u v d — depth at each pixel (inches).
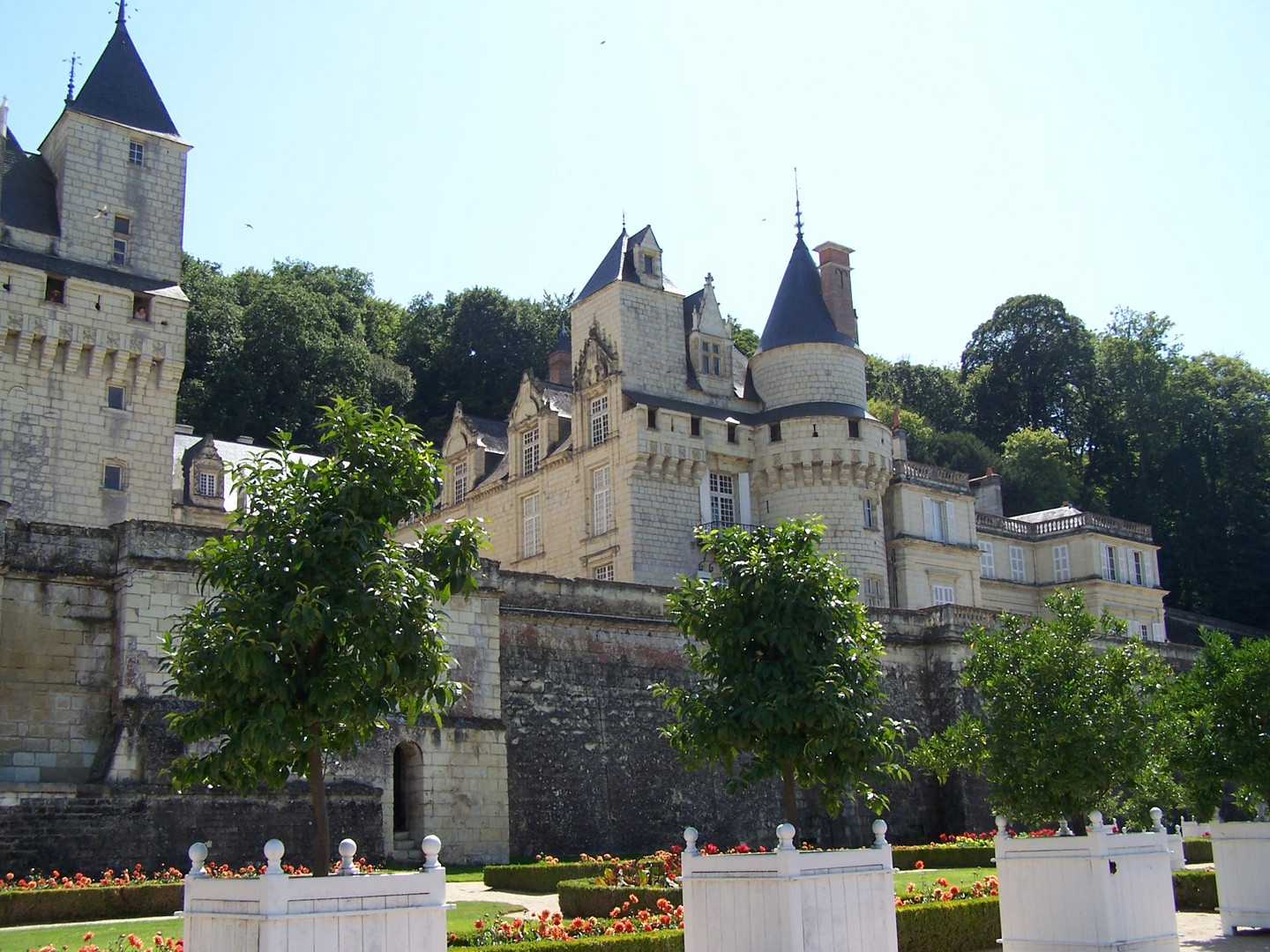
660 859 1027.9
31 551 1201.4
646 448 2060.8
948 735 1006.4
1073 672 963.3
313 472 655.8
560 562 2198.6
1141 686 1005.8
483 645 1450.5
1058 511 2945.4
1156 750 984.3
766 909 581.9
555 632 1563.7
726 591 819.4
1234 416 3715.6
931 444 3666.3
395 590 625.9
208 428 3088.1
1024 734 946.7
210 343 3189.0
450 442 2657.5
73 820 1083.9
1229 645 1063.6
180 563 1243.8
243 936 466.6
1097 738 930.7
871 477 2212.1
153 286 1984.5
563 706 1537.9
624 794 1556.3
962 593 2447.1
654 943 717.3
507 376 3794.3
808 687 775.1
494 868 1181.7
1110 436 3907.5
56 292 1888.5
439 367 3799.2
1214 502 3644.2
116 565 1239.5
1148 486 3759.8
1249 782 999.6
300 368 3262.8
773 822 1672.0
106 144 1994.3
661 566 2049.7
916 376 4239.7
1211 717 1023.0
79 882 991.0
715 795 1636.3
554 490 2246.6
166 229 2032.5
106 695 1209.4
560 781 1502.2
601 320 2193.7
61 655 1197.1
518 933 747.4
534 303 4010.8
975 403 4148.6
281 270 3885.3
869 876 606.5
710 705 802.8
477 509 2484.0
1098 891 705.6
